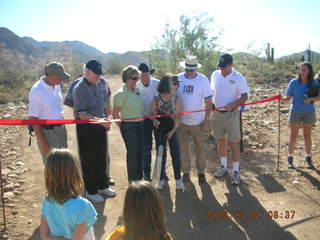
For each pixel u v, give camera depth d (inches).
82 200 99.3
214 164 251.6
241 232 162.1
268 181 218.2
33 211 179.5
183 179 221.8
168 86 193.9
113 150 293.3
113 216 178.2
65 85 702.5
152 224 83.9
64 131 177.5
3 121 150.9
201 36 397.4
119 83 819.4
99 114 186.5
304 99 225.3
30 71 1001.5
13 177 222.1
